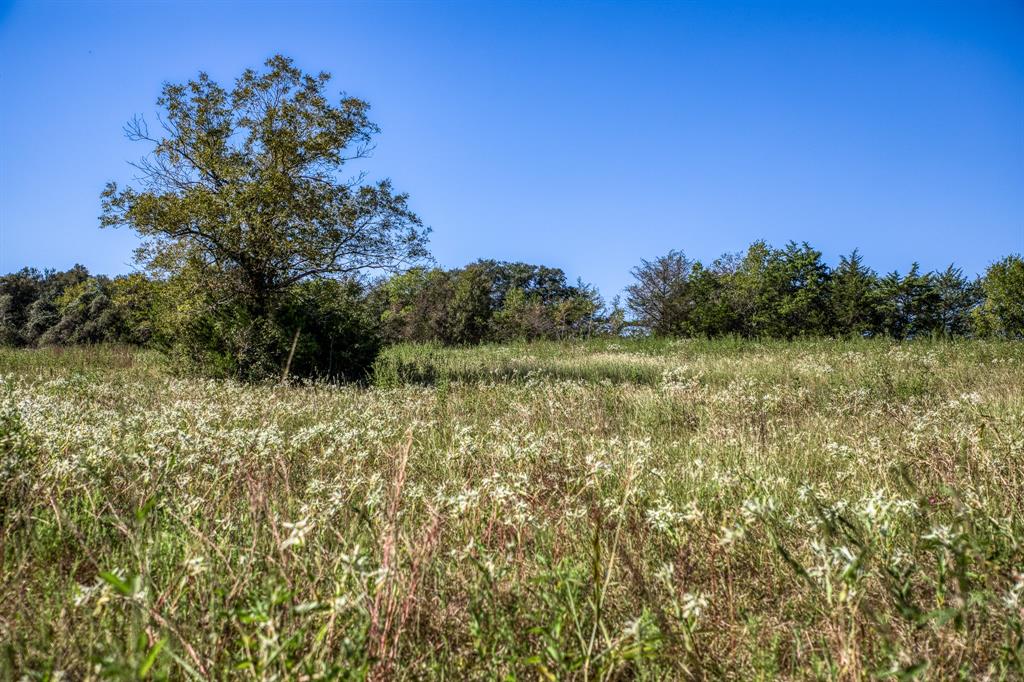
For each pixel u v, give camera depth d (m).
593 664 2.04
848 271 35.34
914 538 2.81
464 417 8.18
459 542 2.96
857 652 1.97
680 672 2.09
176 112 17.50
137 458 4.01
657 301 40.50
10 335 45.91
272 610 1.88
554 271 74.56
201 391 10.43
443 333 44.78
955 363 12.65
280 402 8.48
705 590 2.68
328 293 17.34
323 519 2.96
